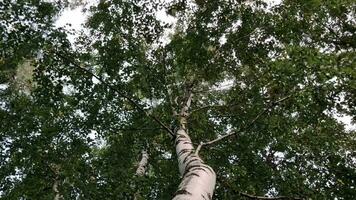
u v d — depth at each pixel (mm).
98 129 10547
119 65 9867
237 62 10094
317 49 6938
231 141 10172
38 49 8773
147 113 9188
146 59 10297
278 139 9734
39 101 9727
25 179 10570
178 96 11312
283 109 9305
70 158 10695
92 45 9820
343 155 10164
